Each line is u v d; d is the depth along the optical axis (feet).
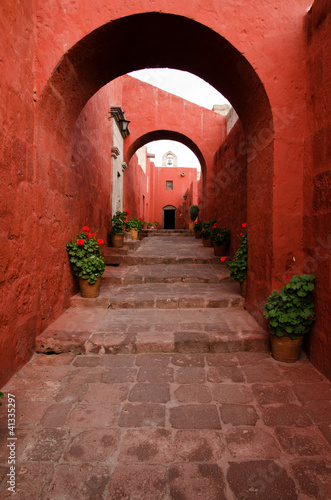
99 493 4.63
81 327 10.69
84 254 13.14
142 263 19.90
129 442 5.71
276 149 9.59
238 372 8.40
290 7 9.68
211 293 14.12
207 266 19.21
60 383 7.80
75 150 13.43
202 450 5.52
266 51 9.64
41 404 6.88
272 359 9.20
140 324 11.05
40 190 9.72
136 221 31.45
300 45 9.66
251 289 12.10
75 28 9.39
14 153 7.97
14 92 7.95
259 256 11.06
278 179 9.62
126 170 31.48
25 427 6.10
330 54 8.09
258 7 9.68
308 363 8.90
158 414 6.57
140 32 10.27
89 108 15.89
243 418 6.44
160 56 12.01
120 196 28.73
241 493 4.65
